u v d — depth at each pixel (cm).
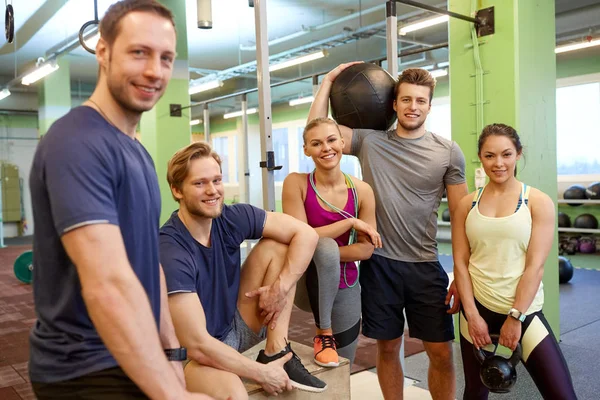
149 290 116
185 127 696
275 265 183
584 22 661
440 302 225
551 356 188
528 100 352
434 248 229
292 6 774
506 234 192
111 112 110
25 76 865
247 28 853
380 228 228
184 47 694
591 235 815
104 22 106
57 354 105
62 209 96
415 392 283
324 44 877
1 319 475
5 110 1273
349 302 205
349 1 754
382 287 228
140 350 97
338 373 188
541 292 197
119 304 96
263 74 246
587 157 823
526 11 349
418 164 221
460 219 210
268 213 186
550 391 188
